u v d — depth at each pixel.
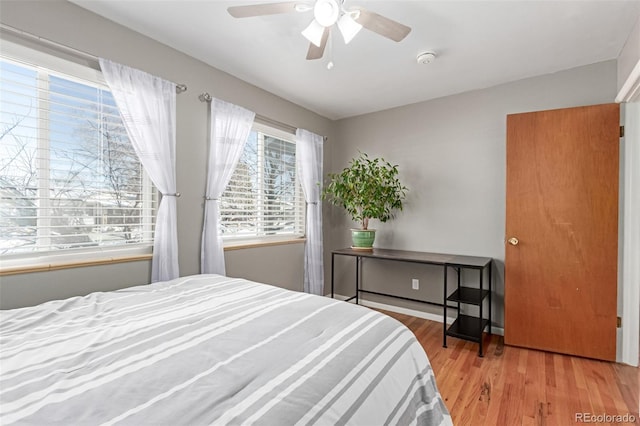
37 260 1.65
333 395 0.79
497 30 1.98
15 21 1.53
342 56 2.34
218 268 2.44
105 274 1.86
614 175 2.26
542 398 1.85
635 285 2.22
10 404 0.67
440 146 3.14
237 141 2.59
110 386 0.75
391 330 1.20
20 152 1.59
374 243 3.59
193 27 1.98
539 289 2.49
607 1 1.69
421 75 2.65
